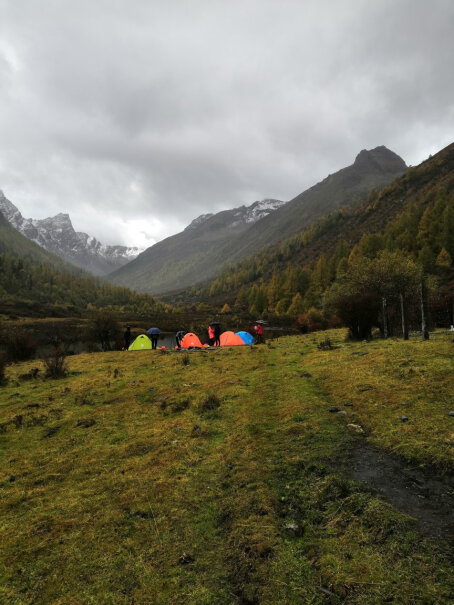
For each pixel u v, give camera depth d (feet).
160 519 11.62
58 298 587.27
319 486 12.66
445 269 245.65
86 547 10.52
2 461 17.63
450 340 36.70
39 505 13.14
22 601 8.68
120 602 8.41
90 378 39.17
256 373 34.42
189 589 8.64
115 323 93.04
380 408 19.67
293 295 361.10
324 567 8.82
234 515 11.45
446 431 15.47
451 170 636.89
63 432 21.42
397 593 7.74
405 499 11.44
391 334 53.98
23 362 61.77
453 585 7.75
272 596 8.16
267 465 14.65
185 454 16.61
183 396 27.81
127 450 17.80
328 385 26.16
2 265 620.08
